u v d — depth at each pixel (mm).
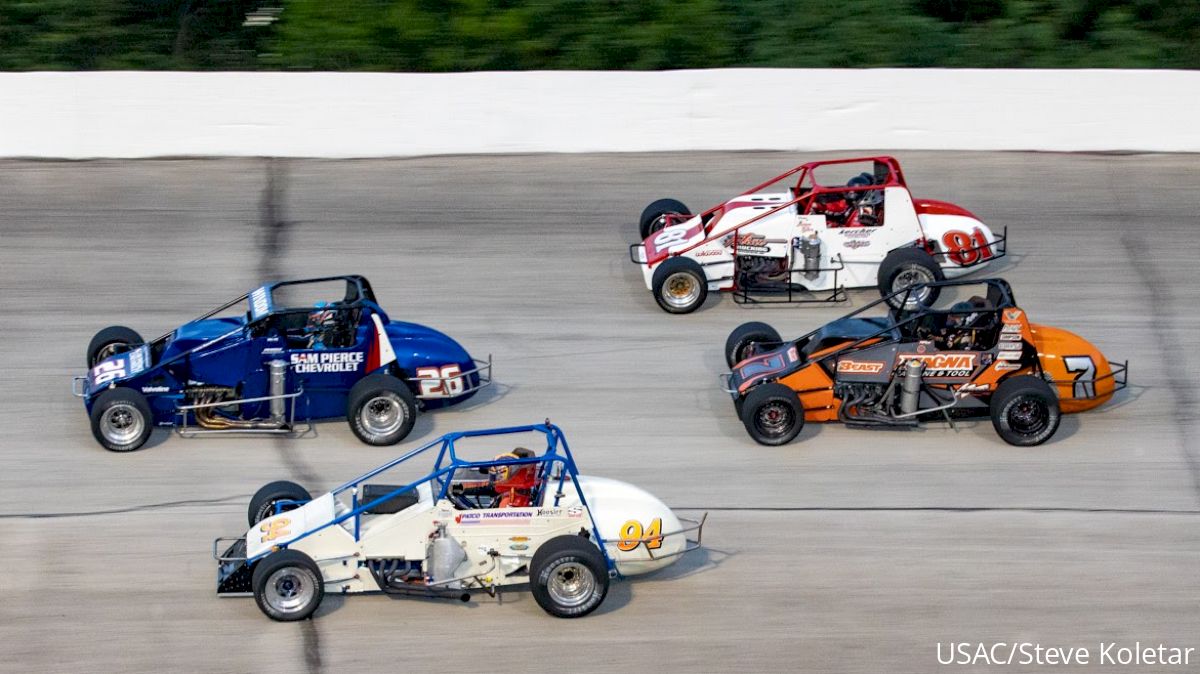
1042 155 43031
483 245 36500
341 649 19266
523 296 33344
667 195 39875
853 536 22656
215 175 41000
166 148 42156
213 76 41719
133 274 34219
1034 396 25328
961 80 42750
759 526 22984
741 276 32531
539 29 46812
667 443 26125
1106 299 33000
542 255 35906
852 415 26453
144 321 31500
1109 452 25766
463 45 46906
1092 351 26703
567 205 39312
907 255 31516
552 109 42906
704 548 22281
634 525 20641
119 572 21250
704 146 43500
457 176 41438
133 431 25297
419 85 42375
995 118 43125
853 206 33000
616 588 21078
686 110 43156
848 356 26125
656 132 43312
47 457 25125
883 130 43344
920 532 22812
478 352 30172
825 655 19328
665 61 47031
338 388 26375
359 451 25656
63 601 20406
